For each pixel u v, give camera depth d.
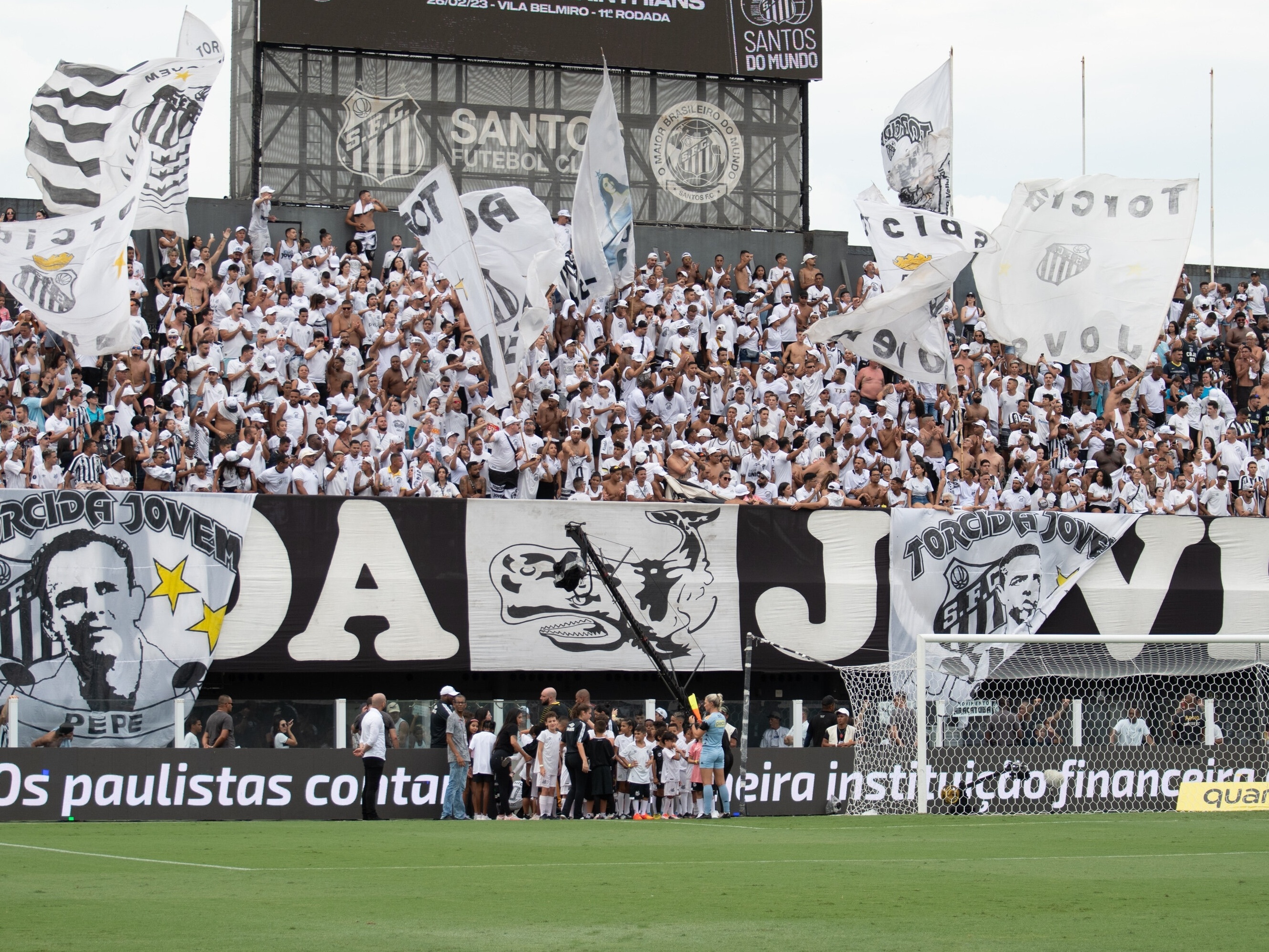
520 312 38.41
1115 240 40.31
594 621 34.78
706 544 35.66
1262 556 39.59
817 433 40.16
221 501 32.88
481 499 34.69
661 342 42.66
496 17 44.66
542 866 19.16
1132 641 31.52
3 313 37.00
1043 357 43.81
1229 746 31.95
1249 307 50.09
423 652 33.81
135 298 38.03
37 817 26.92
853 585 36.56
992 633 37.41
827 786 30.30
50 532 31.78
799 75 47.12
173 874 17.97
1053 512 38.22
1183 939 12.89
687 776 29.92
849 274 47.53
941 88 44.47
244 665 32.78
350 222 42.75
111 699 31.78
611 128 39.41
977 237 40.59
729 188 46.75
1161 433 43.91
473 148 44.62
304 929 13.23
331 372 37.84
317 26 43.06
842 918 14.19
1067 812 30.64
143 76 37.66
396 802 28.78
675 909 14.80
